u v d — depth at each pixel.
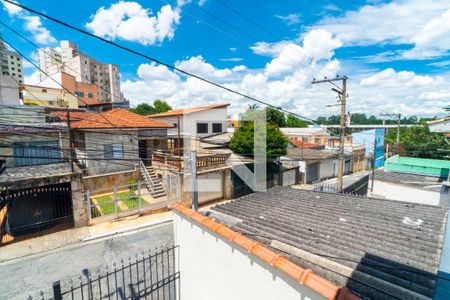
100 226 11.70
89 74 55.91
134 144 16.50
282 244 3.94
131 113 19.25
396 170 15.36
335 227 4.69
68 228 11.35
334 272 3.13
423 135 23.12
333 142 31.02
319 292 2.39
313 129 35.69
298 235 4.33
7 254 9.16
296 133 35.50
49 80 34.69
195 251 4.73
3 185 9.61
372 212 5.56
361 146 30.36
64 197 12.20
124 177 16.06
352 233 4.39
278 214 5.58
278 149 19.23
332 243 3.97
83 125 14.79
